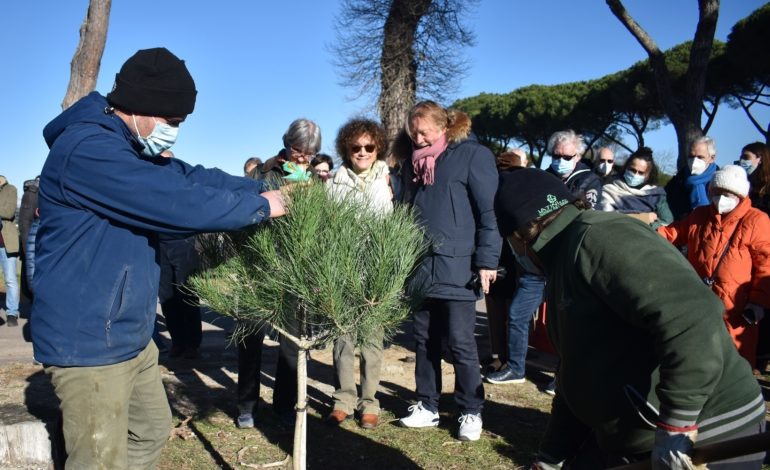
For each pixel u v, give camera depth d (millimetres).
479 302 9445
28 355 5918
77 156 2197
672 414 1692
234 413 4289
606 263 1771
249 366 3967
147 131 2381
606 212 1936
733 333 4207
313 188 2578
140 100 2301
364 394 4086
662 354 1682
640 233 1796
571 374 1975
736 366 1856
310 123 3629
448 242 3721
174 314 5629
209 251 2764
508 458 3621
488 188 3682
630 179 5293
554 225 2018
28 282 6953
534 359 5926
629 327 1854
